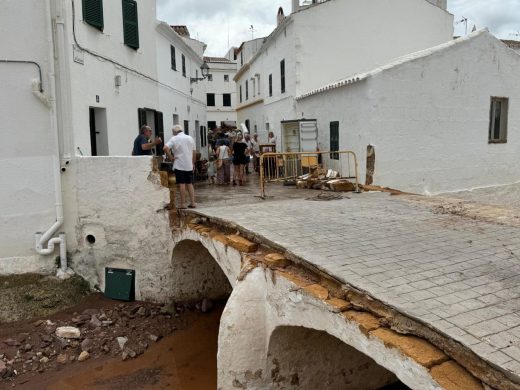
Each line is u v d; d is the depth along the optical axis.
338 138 13.52
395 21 17.12
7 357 7.83
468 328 3.13
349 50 16.77
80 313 9.21
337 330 3.97
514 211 7.29
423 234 5.80
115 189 9.55
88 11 10.27
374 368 6.39
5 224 9.38
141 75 13.89
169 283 9.82
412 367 3.12
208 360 8.22
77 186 9.68
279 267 5.07
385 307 3.62
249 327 5.19
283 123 15.58
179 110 19.12
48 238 9.58
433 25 17.64
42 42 9.20
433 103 12.38
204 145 26.66
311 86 16.61
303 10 16.20
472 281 4.05
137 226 9.58
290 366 5.52
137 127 13.55
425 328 3.25
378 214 7.24
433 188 12.72
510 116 13.89
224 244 6.46
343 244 5.32
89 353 8.26
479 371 2.83
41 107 9.32
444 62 12.41
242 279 5.32
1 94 9.12
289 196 10.12
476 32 12.97
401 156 12.11
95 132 11.33
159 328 9.17
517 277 4.15
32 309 9.01
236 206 8.62
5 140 9.21
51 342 8.29
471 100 13.01
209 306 10.14
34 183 9.44
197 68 24.12
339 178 11.73
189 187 9.03
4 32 9.02
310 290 4.37
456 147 12.96
